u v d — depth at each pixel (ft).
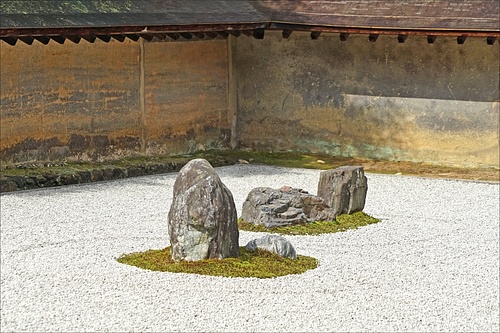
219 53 90.27
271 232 58.90
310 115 89.15
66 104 77.87
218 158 84.79
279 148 90.68
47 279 48.03
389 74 85.35
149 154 84.38
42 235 57.00
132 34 78.18
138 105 83.25
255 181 76.28
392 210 66.28
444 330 42.06
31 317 42.45
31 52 75.31
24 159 75.20
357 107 86.99
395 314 43.86
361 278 49.26
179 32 80.69
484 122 81.97
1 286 46.85
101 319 42.27
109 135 81.10
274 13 87.45
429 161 84.38
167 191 71.61
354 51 86.69
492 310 44.86
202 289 46.60
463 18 79.46
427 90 83.92
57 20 72.64
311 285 47.73
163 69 85.10
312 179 77.51
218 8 86.17
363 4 84.99
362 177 64.03
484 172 80.59
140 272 49.26
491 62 81.25
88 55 79.20
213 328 41.42
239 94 91.61
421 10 81.87
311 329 41.65
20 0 73.26
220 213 50.24
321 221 61.26
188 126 87.76
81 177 73.97
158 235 57.77
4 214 62.34
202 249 50.39
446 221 63.10
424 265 52.13
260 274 49.01
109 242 55.67
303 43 88.89
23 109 74.90
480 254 54.75
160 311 43.37
